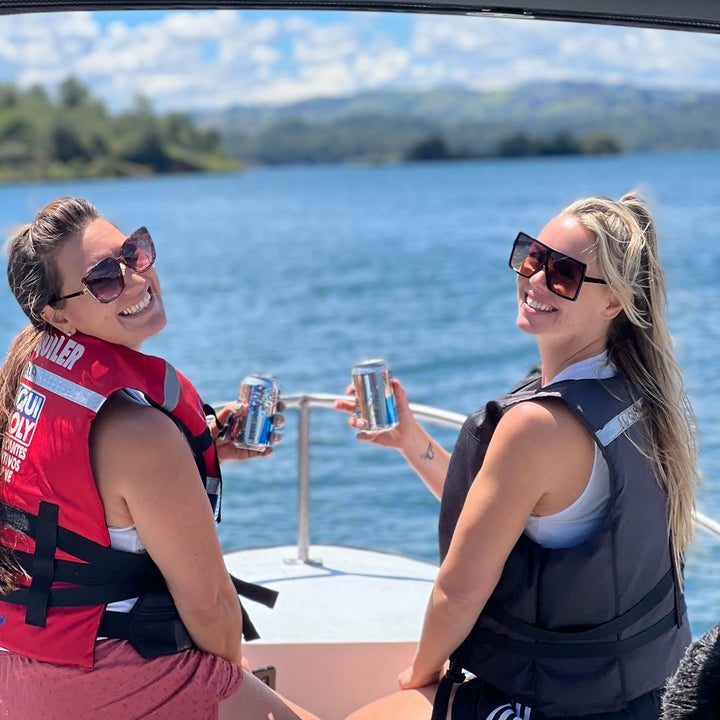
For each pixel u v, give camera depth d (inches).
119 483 68.4
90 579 68.6
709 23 67.1
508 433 71.2
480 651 74.9
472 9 67.1
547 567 70.8
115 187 3361.2
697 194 1820.9
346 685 94.9
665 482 73.5
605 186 2383.1
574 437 70.3
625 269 72.9
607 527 69.9
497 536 71.6
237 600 74.9
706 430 340.2
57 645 68.4
